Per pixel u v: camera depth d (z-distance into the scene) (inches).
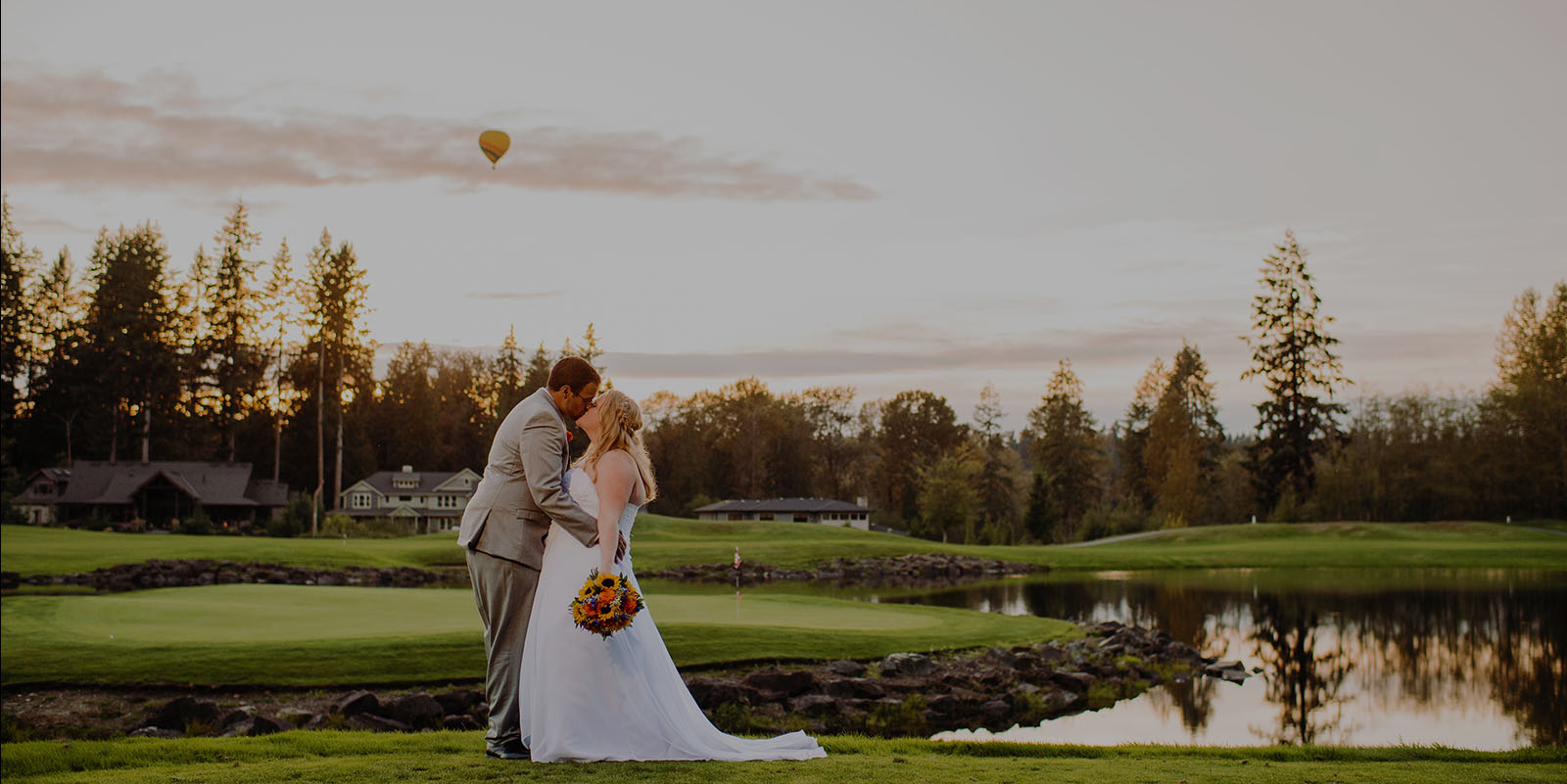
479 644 608.4
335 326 2930.6
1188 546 2247.8
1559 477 2573.8
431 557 1753.2
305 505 2443.4
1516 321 2630.4
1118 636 839.1
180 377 2972.4
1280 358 2667.3
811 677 597.9
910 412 4269.2
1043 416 3732.8
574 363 248.7
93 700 519.2
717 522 2514.8
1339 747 359.6
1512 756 346.6
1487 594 1315.2
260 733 465.4
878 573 1823.3
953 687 629.9
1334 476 2925.7
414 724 509.0
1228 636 974.4
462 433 3922.2
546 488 236.1
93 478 2738.7
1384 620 1079.6
